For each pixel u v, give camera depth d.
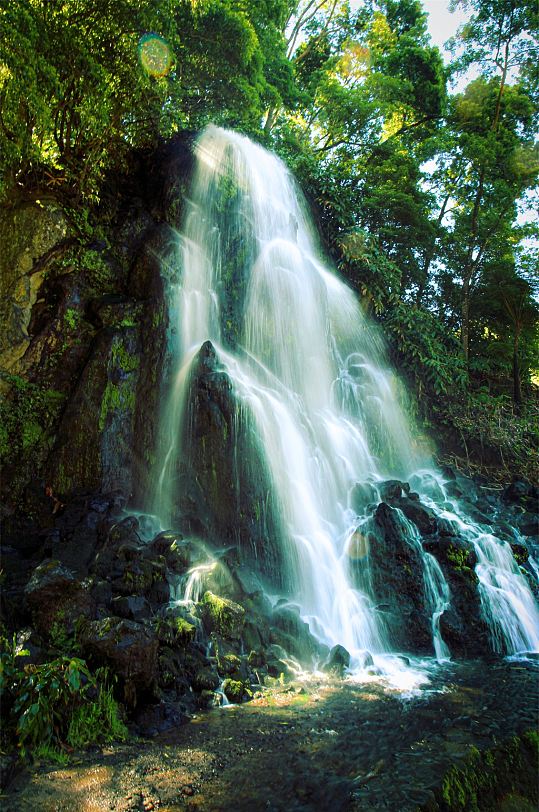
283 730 5.07
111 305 10.25
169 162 12.34
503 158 19.89
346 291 14.72
